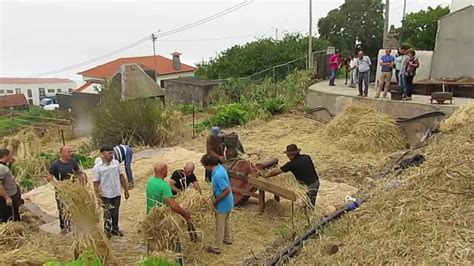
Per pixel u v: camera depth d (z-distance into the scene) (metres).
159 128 13.34
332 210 7.37
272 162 8.30
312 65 22.12
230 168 7.89
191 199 6.63
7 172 6.65
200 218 6.54
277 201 7.90
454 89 12.65
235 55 30.47
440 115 11.18
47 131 19.25
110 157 6.57
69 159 6.50
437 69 13.90
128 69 18.86
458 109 10.46
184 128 14.29
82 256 4.98
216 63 30.83
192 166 6.96
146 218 5.83
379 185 7.20
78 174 6.43
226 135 9.21
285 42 29.88
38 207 8.24
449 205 5.03
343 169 9.92
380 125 11.50
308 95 15.43
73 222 5.44
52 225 7.24
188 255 6.14
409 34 30.02
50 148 16.30
